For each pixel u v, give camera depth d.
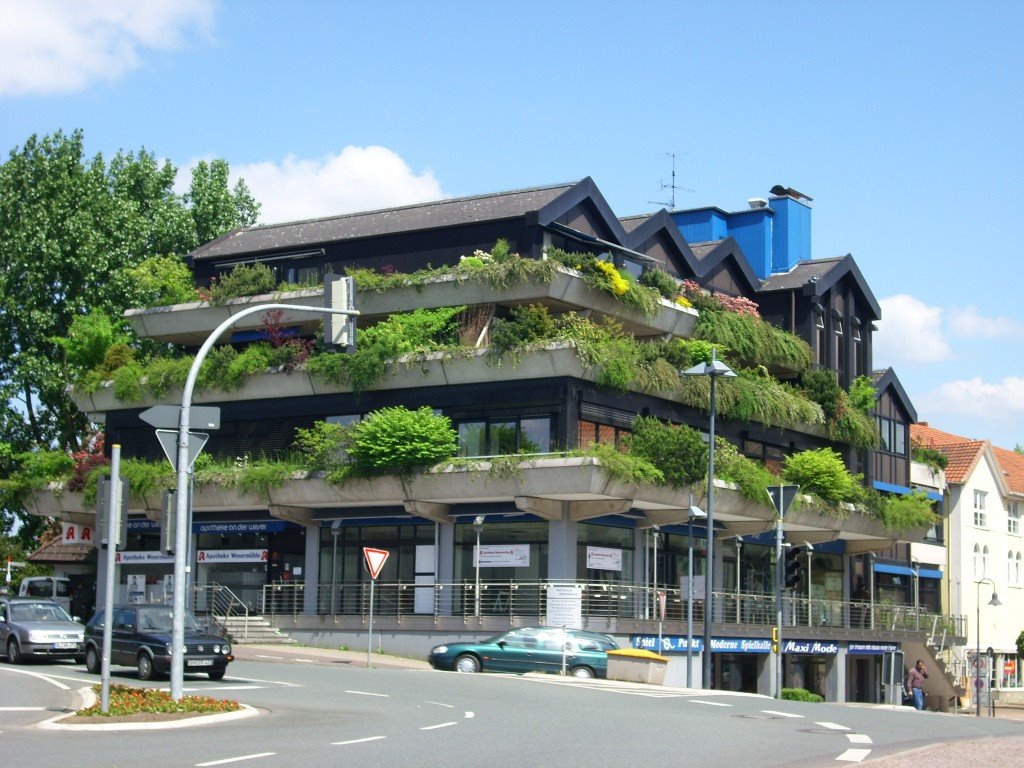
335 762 14.82
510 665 35.22
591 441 42.09
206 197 63.91
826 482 49.94
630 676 35.25
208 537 49.09
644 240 48.44
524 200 45.75
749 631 47.12
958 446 67.25
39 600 36.28
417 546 44.69
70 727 19.00
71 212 59.31
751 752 16.48
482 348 42.25
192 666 28.72
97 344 53.88
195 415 21.36
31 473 51.47
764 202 57.62
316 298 46.16
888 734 19.86
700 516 39.19
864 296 57.88
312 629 45.03
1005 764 14.28
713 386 38.81
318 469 44.31
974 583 65.31
